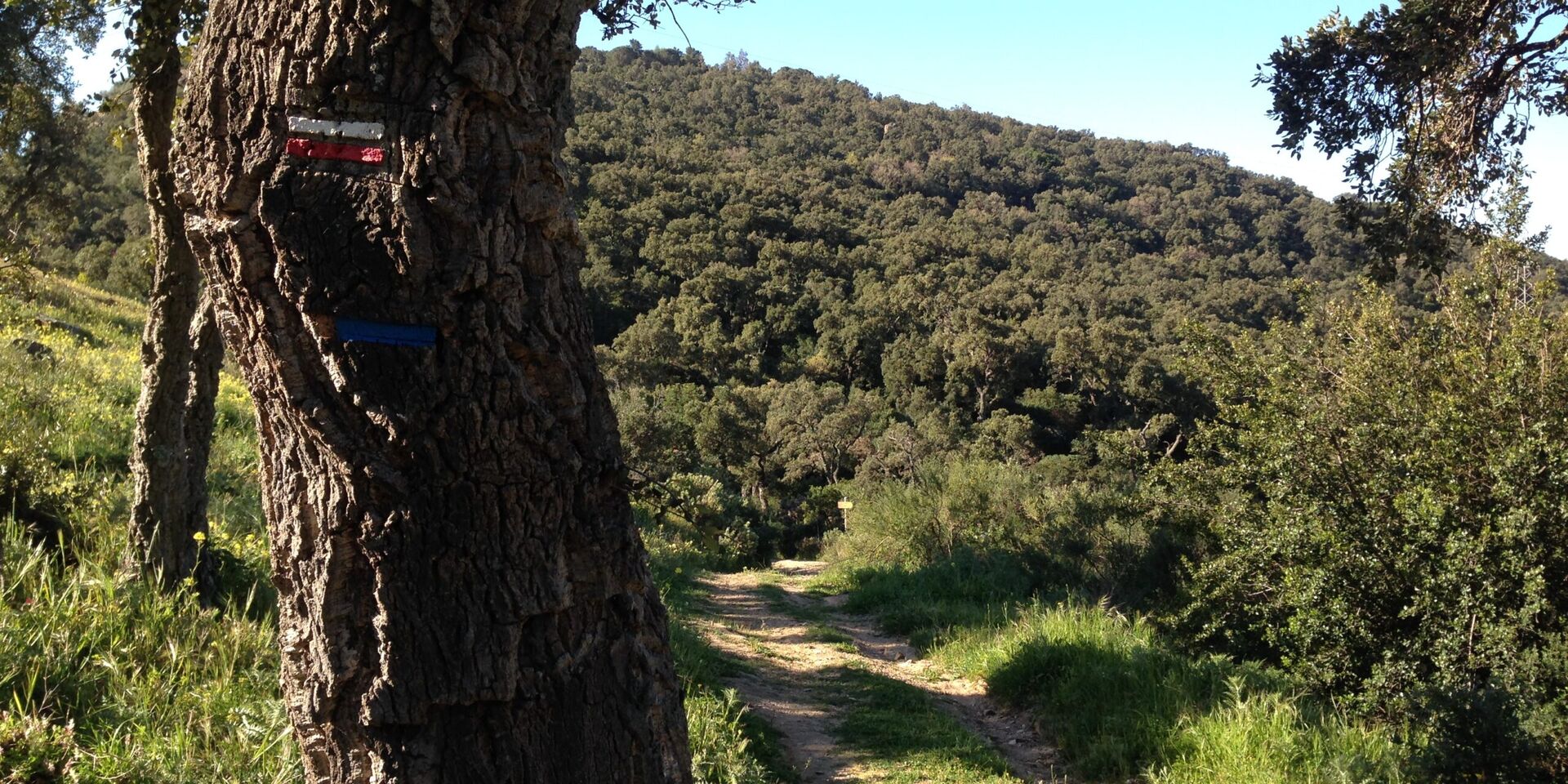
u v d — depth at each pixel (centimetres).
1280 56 612
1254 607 845
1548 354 725
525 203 202
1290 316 6028
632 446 2948
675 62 15612
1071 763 629
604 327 7200
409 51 191
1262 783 526
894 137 13462
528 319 206
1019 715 739
